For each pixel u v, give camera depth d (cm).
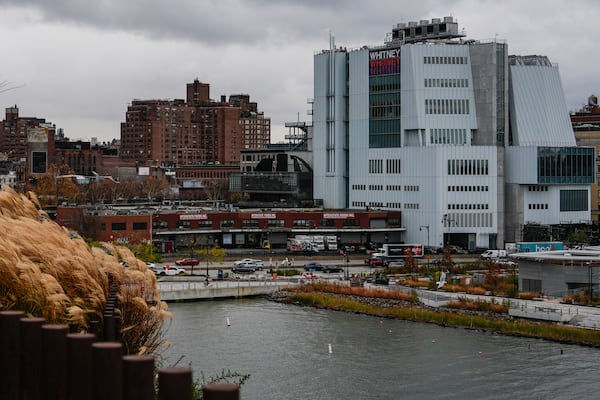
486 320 13388
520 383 9806
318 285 16838
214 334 12481
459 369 10488
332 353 11312
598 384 9769
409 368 10512
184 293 16075
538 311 13650
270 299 16300
